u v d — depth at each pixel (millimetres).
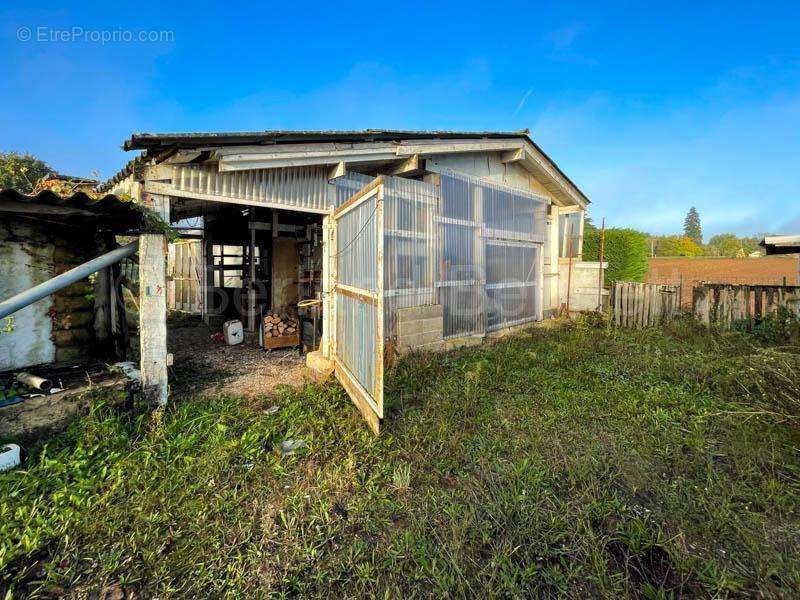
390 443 3248
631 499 2557
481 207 7402
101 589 1864
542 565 2020
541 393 4418
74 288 4191
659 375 4973
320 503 2488
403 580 1943
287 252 7602
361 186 5578
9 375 3623
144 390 3637
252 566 2006
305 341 6836
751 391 4238
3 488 2424
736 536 2203
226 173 4242
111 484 2584
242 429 3479
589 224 14008
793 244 7594
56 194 2920
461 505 2461
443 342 6426
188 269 11469
